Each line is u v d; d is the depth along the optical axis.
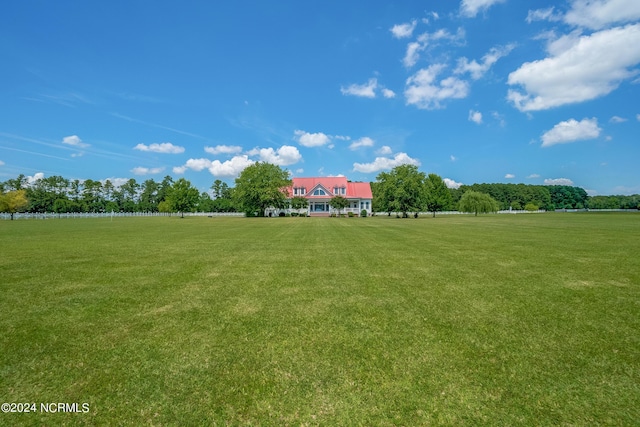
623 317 5.66
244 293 7.23
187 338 4.82
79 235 21.81
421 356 4.24
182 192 75.38
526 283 8.07
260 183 69.62
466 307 6.20
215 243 16.86
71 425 2.98
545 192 136.25
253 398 3.37
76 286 7.86
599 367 3.96
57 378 3.75
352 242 17.11
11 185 96.88
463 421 3.02
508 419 3.04
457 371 3.87
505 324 5.34
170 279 8.59
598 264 10.54
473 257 12.02
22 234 22.72
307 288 7.65
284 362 4.09
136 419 3.07
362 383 3.63
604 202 143.62
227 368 3.95
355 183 84.00
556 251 13.45
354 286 7.82
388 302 6.54
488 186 134.25
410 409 3.19
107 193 115.69
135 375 3.81
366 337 4.84
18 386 3.59
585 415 3.10
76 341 4.72
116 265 10.58
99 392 3.48
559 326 5.25
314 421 3.03
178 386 3.58
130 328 5.21
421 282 8.20
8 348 4.49
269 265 10.55
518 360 4.13
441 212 99.44
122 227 31.59
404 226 31.47
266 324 5.36
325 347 4.51
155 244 16.44
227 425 2.98
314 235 21.47
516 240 17.75
